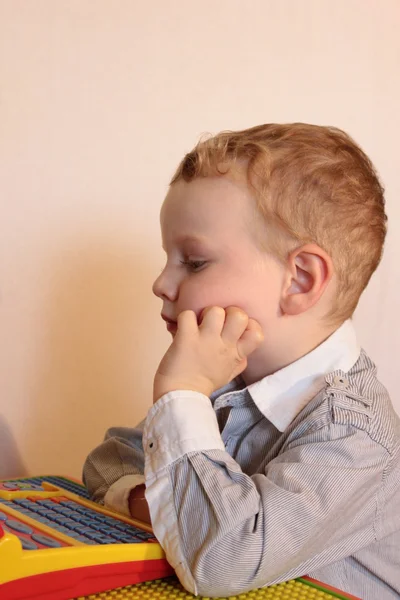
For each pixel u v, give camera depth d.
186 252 0.81
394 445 0.77
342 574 0.76
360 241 0.85
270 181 0.80
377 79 1.48
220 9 1.28
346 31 1.43
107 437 0.99
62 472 1.17
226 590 0.64
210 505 0.65
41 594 0.57
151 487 0.68
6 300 1.12
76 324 1.18
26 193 1.13
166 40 1.23
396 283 1.50
